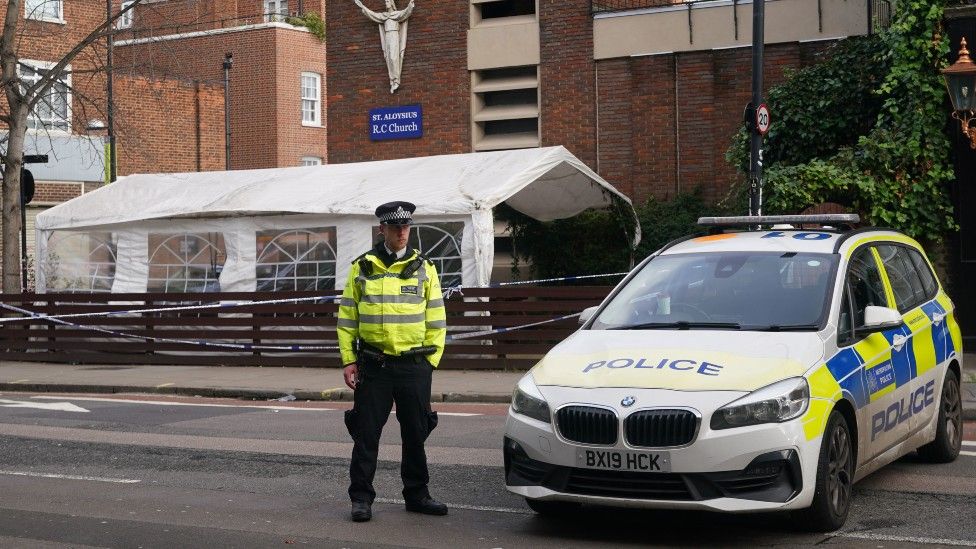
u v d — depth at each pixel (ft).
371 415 34.65
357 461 34.76
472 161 84.38
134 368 84.17
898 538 31.40
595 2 99.86
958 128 74.64
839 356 33.04
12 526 34.50
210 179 93.97
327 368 81.25
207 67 197.88
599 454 30.32
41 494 39.55
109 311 88.79
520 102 103.50
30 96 96.89
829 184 75.72
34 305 91.25
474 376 73.10
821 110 84.69
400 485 40.16
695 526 33.32
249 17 207.41
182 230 88.53
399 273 34.55
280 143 193.67
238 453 47.21
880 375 35.14
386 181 83.97
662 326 34.68
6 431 54.60
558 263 93.40
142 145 166.30
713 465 29.55
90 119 159.63
